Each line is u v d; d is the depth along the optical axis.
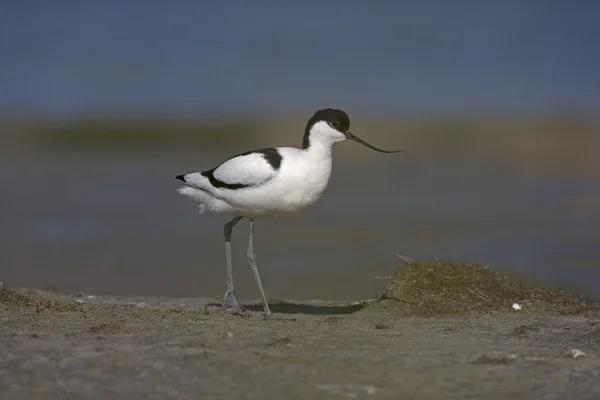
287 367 6.98
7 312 8.83
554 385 6.61
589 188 20.56
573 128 27.12
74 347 7.41
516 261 15.02
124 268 15.08
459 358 7.30
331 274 14.56
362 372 6.89
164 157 24.77
